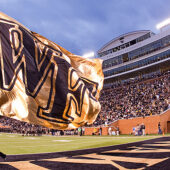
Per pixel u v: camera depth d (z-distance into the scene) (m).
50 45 5.99
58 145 11.75
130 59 55.78
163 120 26.27
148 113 28.95
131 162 4.98
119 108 38.09
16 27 4.73
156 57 49.38
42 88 4.93
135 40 57.06
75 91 5.83
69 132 34.19
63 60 5.77
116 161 5.16
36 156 6.30
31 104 4.52
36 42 5.26
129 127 29.84
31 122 4.37
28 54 4.82
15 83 4.28
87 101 6.11
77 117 5.73
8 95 4.05
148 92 38.97
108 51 63.91
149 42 51.06
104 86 62.41
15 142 15.05
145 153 6.50
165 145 8.91
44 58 5.27
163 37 47.97
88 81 7.37
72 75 5.82
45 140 17.70
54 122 5.00
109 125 31.45
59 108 5.22
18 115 4.12
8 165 4.68
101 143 11.90
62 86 5.46
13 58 4.43
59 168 4.34
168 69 48.34
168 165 4.51
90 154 6.66
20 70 4.50
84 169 4.23
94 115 6.41
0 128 51.50
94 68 7.68
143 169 4.13
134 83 49.31
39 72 4.99
